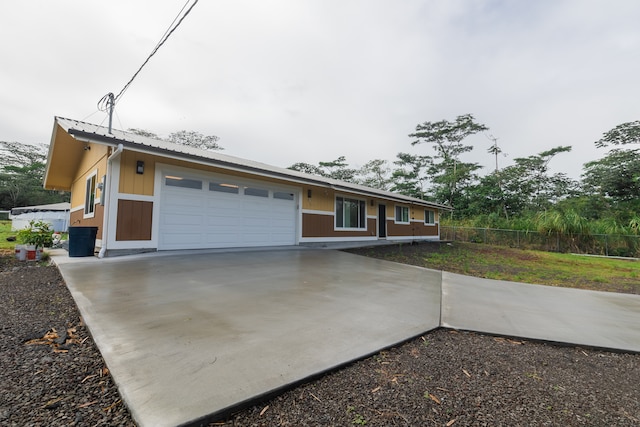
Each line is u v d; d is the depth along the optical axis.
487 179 25.97
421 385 1.80
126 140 5.66
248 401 1.45
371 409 1.52
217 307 2.99
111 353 1.87
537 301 4.30
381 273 5.79
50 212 15.70
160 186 6.77
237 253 7.30
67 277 4.03
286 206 9.74
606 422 1.53
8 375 1.67
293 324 2.60
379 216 14.19
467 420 1.48
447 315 3.27
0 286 3.76
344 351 2.10
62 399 1.46
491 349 2.48
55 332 2.33
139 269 4.77
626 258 12.48
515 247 15.70
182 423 1.26
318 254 8.28
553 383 1.94
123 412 1.37
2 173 29.77
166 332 2.27
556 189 24.69
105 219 5.98
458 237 19.02
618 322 3.41
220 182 7.91
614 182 19.94
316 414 1.45
